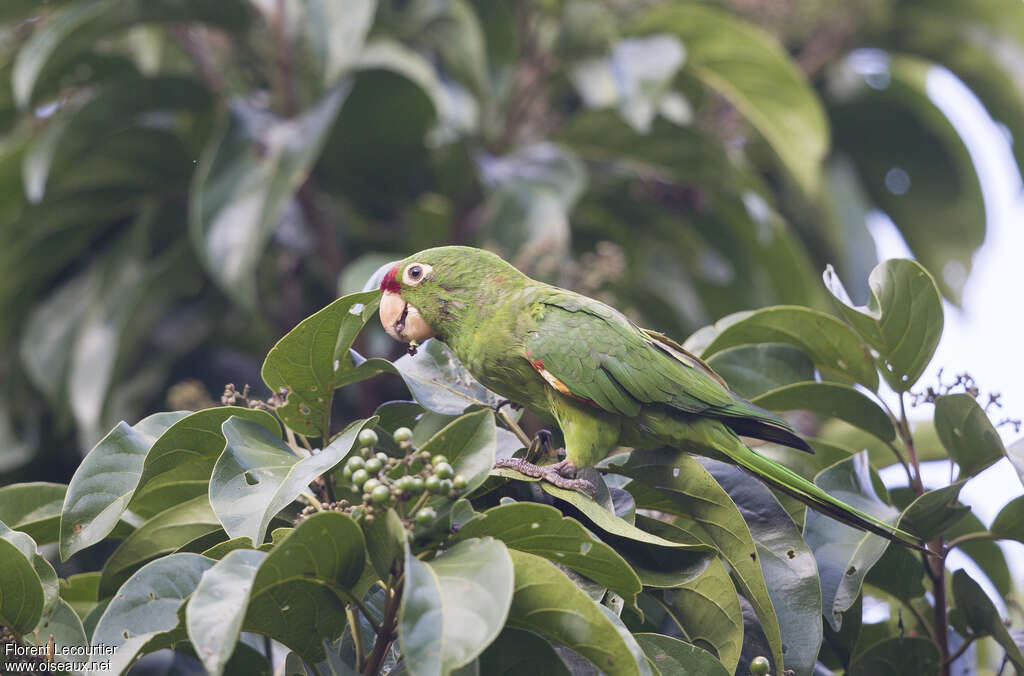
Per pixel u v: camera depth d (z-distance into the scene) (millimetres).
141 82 10086
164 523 5484
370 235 11742
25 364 11234
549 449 6445
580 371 6172
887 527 5328
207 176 9680
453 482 4344
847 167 14375
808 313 6121
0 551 4352
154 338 11305
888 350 5875
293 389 5117
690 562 5152
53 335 10938
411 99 10078
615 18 12398
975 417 5457
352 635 4871
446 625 3641
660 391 6148
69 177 10625
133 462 5160
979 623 5730
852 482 5773
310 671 4680
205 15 10305
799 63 14086
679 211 12102
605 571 4391
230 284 9242
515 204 10211
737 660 4977
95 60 10508
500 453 6004
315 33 10398
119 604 4254
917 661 5863
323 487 5215
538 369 6230
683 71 12039
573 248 12453
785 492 5875
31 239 11016
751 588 5031
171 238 11312
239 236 9391
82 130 10117
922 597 6340
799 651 5031
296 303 11406
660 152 11516
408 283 6664
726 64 11648
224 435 4801
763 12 13570
